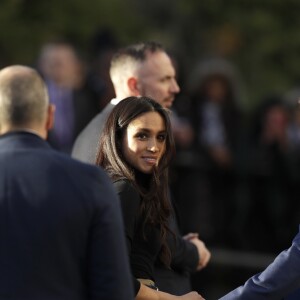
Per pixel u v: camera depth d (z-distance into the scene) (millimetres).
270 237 18594
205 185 18391
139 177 10016
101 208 8367
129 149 9898
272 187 18688
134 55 11914
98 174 8484
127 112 9891
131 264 9859
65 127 17828
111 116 9969
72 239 8305
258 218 18656
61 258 8273
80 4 24297
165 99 11945
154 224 9922
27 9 23672
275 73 26172
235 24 26375
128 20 25391
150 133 9906
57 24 23828
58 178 8383
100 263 8328
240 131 19016
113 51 18219
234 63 26250
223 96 19109
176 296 9984
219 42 26375
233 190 18578
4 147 8484
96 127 11188
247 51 26344
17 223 8266
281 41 26344
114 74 12039
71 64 18094
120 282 8352
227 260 18453
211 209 18438
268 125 19016
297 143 19219
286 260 9758
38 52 23406
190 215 18219
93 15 24453
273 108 19031
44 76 18062
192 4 26375
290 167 18766
